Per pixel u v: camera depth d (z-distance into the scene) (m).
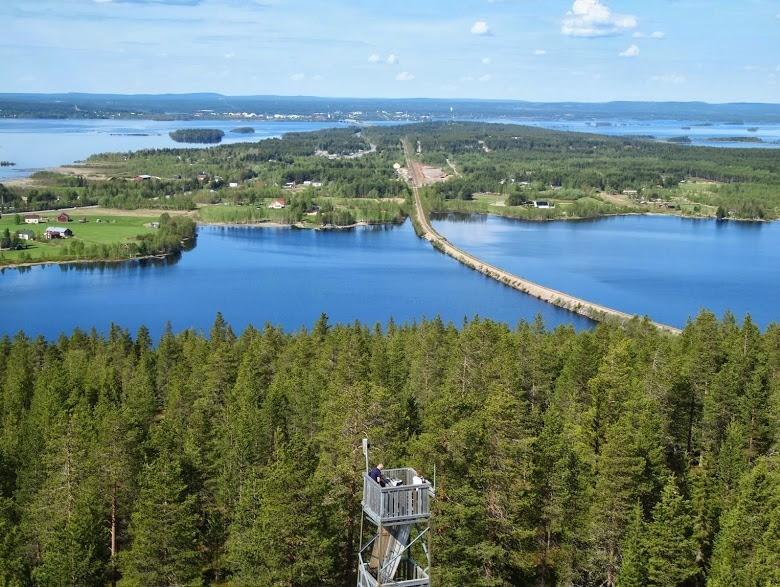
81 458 74.12
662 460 74.62
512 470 65.19
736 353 104.88
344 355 105.44
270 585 62.62
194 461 76.88
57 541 64.00
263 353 126.81
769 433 87.44
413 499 42.53
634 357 107.00
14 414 104.88
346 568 66.00
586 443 79.44
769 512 64.25
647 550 62.81
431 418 65.12
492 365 101.62
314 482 62.31
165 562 64.56
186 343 139.50
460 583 60.84
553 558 70.81
